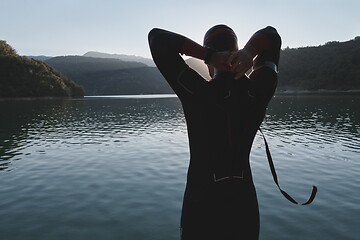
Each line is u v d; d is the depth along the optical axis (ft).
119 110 181.98
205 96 4.58
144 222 21.03
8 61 442.91
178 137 67.36
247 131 4.85
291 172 34.55
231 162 4.91
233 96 4.61
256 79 4.82
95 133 76.28
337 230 19.44
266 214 22.17
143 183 30.50
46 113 158.20
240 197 4.99
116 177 32.99
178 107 215.72
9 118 127.24
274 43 4.78
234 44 4.94
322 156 44.11
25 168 37.88
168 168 37.04
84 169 36.96
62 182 31.22
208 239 5.02
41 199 25.91
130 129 85.20
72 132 78.84
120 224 20.74
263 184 29.60
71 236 19.06
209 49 4.46
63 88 495.00
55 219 21.67
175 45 4.43
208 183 4.97
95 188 28.96
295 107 184.85
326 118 115.55
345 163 39.29
